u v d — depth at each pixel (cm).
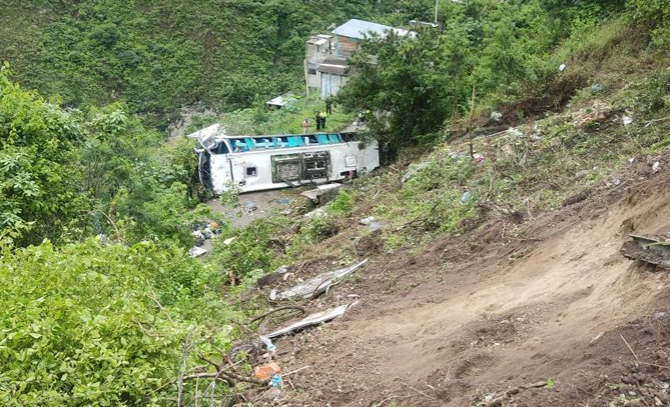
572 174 977
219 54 5206
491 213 900
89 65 4991
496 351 502
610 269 575
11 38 4962
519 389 420
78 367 486
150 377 518
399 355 576
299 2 5459
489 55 1889
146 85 5012
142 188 1298
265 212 1948
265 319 784
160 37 5247
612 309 494
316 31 5134
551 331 506
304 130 2708
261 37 5306
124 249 693
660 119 1036
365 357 594
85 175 1264
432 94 1830
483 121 1606
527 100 1530
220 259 1115
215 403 519
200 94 4991
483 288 688
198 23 5316
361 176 1942
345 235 1054
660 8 1470
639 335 423
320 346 648
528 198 912
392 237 945
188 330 549
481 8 2673
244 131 2892
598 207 761
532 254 724
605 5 1908
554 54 1791
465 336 545
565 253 678
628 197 681
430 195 1121
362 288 816
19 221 958
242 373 591
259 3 5425
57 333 512
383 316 698
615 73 1410
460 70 1870
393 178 1376
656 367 388
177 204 1329
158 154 2197
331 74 3159
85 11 5234
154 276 755
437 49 1877
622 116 1123
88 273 602
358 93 1908
